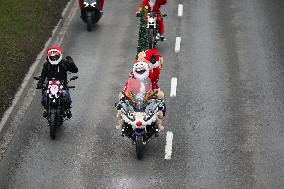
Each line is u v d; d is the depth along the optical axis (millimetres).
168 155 35219
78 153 35594
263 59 50531
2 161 34688
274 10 63625
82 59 50531
